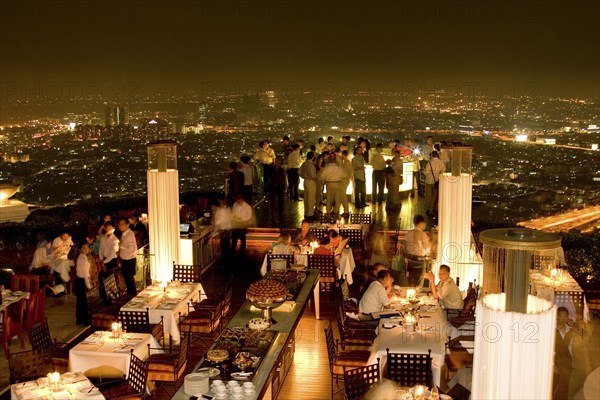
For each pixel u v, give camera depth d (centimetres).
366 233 1582
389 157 2072
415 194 2084
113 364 814
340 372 841
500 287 462
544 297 466
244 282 1339
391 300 994
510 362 450
